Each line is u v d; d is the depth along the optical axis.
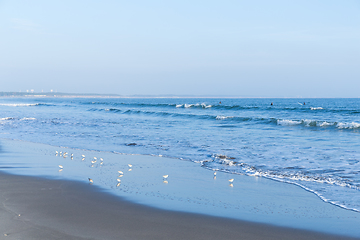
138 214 6.38
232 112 49.62
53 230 5.36
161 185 8.80
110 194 7.77
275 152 14.44
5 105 83.62
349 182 9.19
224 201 7.42
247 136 20.45
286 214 6.57
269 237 5.42
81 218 6.02
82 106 80.12
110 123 29.61
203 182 9.25
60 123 28.97
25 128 24.78
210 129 24.97
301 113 45.97
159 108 66.19
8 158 12.55
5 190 7.88
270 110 53.38
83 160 12.40
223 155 13.43
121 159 12.75
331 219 6.31
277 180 9.58
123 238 5.14
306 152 14.45
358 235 5.54
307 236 5.48
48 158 12.68
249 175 10.23
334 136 20.64
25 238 4.97
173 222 5.99
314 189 8.54
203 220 6.14
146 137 19.69
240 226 5.88
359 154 13.88
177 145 16.48
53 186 8.38
